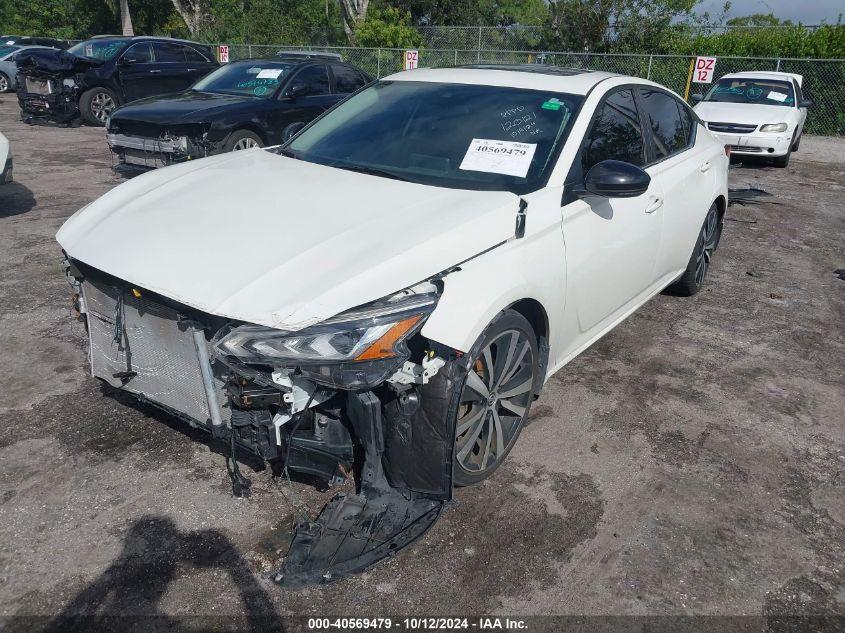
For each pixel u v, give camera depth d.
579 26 21.14
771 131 11.55
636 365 4.29
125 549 2.58
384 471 2.68
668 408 3.79
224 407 2.64
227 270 2.43
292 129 8.84
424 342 2.45
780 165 11.91
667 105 4.57
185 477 2.99
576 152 3.34
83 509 2.78
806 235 7.54
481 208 2.81
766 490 3.13
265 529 2.69
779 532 2.87
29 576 2.45
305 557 2.45
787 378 4.22
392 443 2.59
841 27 17.19
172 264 2.51
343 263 2.40
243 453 2.94
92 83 12.57
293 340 2.23
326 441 2.57
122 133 8.45
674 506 2.99
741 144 11.70
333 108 4.17
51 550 2.57
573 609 2.43
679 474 3.21
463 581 2.52
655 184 4.05
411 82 4.05
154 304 2.63
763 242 7.19
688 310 5.24
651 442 3.46
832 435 3.62
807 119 17.05
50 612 2.31
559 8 21.62
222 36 29.44
